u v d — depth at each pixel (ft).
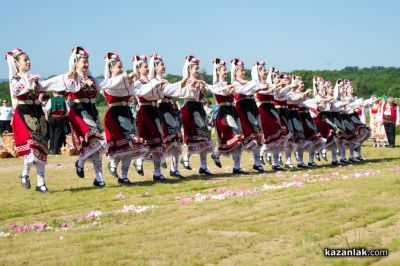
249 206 26.22
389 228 21.26
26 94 32.40
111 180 38.42
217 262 18.06
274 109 43.96
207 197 29.53
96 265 18.01
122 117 35.58
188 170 44.80
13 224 24.97
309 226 21.81
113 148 35.58
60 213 27.30
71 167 47.11
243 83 41.37
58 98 59.00
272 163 47.37
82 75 34.04
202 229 22.17
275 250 19.03
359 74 197.77
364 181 32.50
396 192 28.12
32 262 18.65
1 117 71.00
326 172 41.24
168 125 39.22
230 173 41.81
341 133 50.44
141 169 39.06
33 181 38.99
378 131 72.02
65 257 19.06
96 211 27.22
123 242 20.65
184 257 18.54
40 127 32.94
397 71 200.03
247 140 41.81
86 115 33.99
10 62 32.60
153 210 26.61
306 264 17.53
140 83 37.29
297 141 45.96
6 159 55.98
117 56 35.81
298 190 30.37
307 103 47.32
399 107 74.43
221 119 41.32
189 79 39.50
